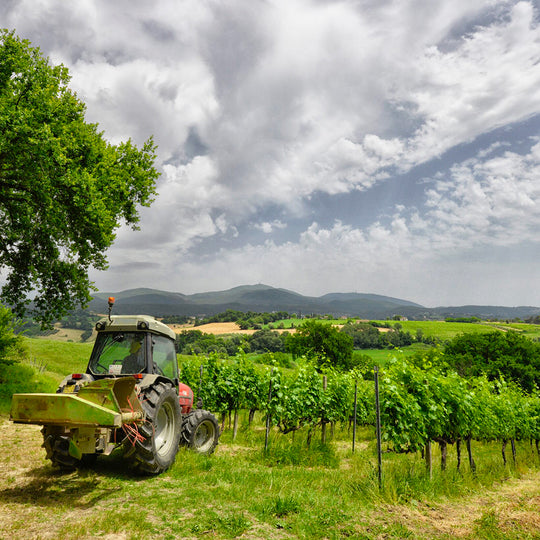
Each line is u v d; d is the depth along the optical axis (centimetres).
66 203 1373
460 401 934
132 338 687
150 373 669
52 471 588
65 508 444
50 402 497
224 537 402
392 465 783
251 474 649
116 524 402
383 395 863
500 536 495
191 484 564
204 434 812
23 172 1273
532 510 639
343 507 536
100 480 559
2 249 1531
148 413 580
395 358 952
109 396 513
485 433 1131
